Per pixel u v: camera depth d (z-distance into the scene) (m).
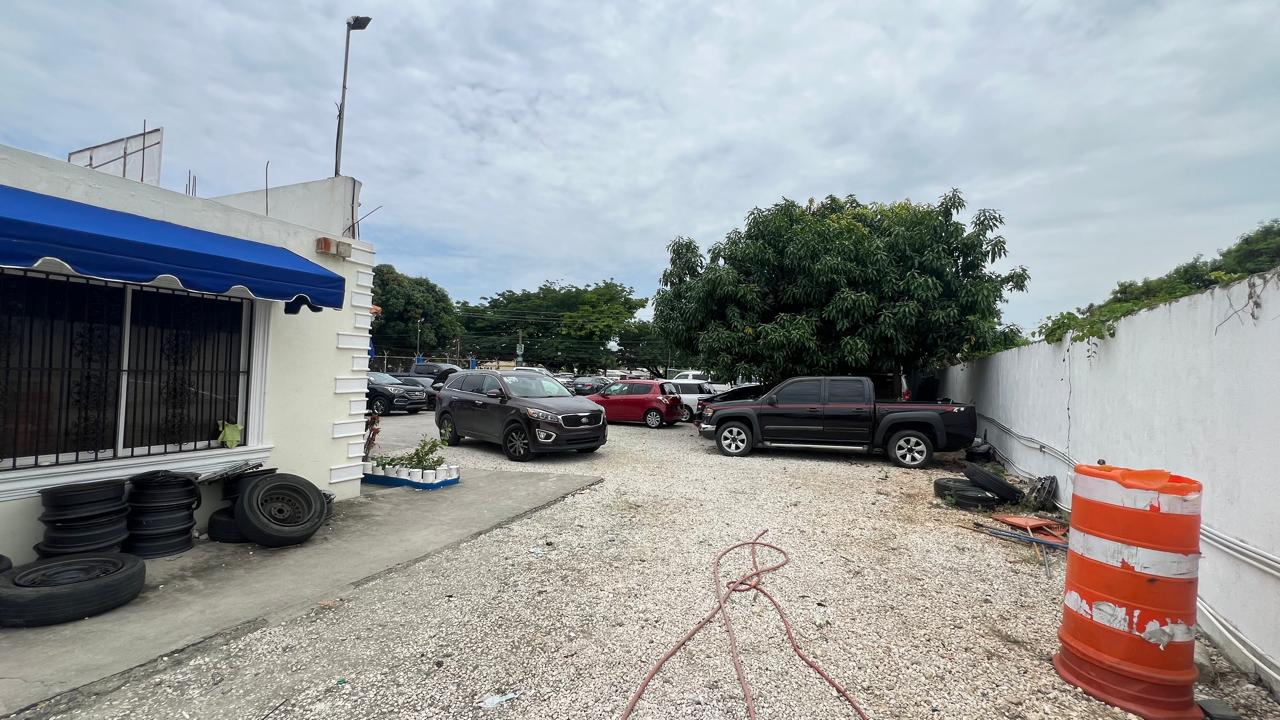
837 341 13.26
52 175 4.48
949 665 3.58
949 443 10.55
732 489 8.57
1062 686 3.35
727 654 3.68
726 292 13.57
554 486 8.33
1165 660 3.09
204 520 5.77
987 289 12.34
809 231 13.30
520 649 3.68
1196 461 4.31
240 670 3.37
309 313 6.73
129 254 4.29
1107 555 3.27
